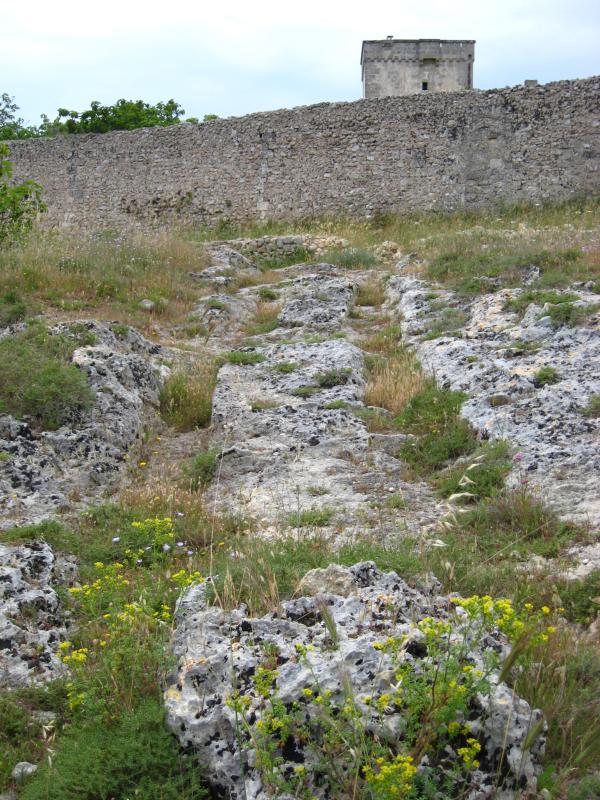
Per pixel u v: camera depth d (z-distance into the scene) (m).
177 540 5.91
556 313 9.58
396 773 2.81
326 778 3.07
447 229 20.84
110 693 3.80
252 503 6.59
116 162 26.91
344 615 3.84
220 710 3.39
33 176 28.08
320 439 7.75
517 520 5.82
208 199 25.70
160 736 3.43
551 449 6.74
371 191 23.98
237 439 7.93
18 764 3.57
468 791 3.06
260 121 25.03
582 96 22.25
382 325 12.25
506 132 22.88
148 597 4.64
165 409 8.91
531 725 3.26
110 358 8.66
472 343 9.63
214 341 11.80
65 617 4.82
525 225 19.42
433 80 37.69
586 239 14.21
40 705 4.02
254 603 4.09
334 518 6.18
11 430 7.14
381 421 8.16
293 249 19.12
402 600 4.02
